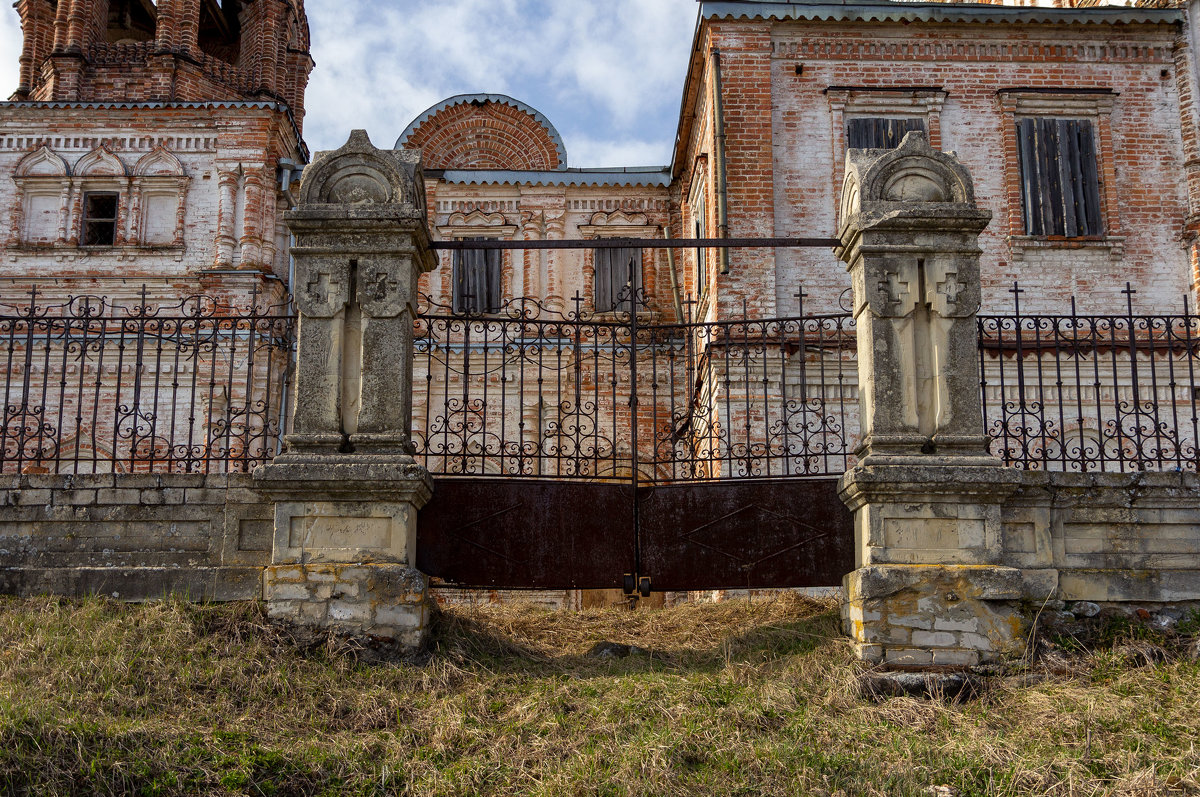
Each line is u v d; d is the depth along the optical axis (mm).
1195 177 16516
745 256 15430
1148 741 6398
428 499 8062
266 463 8047
